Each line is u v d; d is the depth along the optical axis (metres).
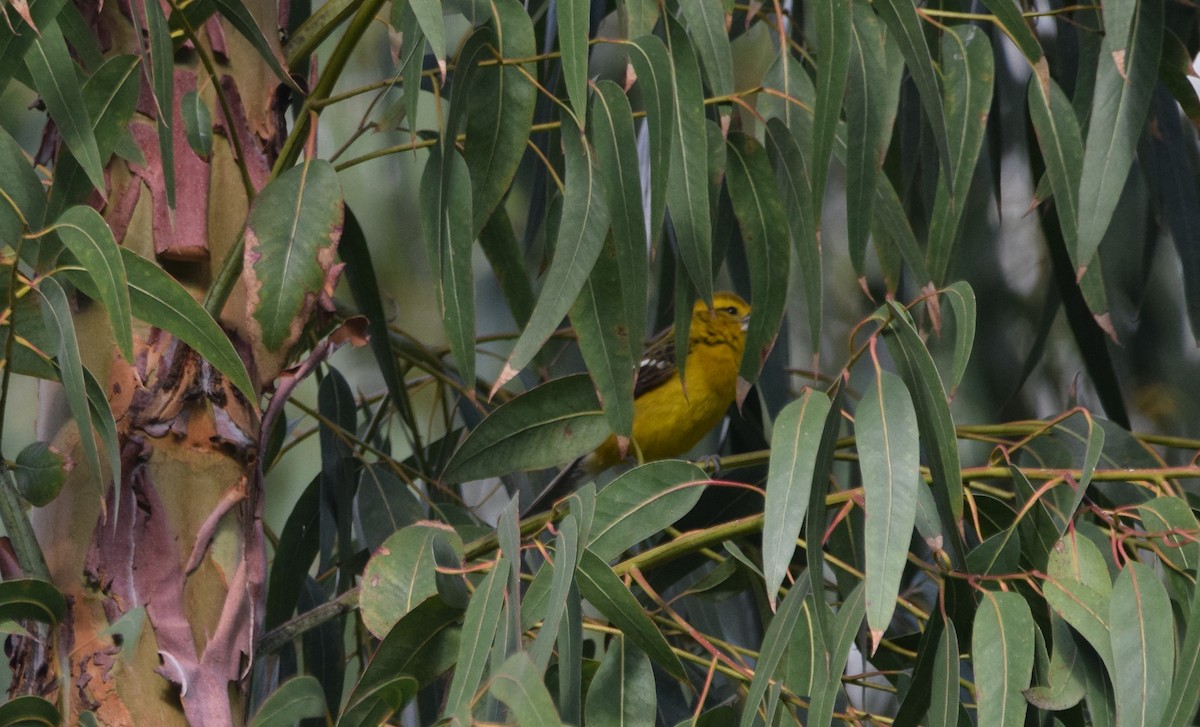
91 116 3.88
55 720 3.60
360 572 6.22
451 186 4.12
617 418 4.50
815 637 4.22
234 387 4.18
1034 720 4.14
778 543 3.58
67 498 4.04
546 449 5.09
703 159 4.30
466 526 5.84
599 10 6.98
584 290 4.54
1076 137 4.99
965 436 6.06
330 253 4.03
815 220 4.47
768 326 4.99
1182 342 9.05
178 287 3.67
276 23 4.56
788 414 3.74
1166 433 9.10
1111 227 8.40
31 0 3.65
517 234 9.10
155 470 4.05
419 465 6.70
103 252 3.44
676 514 4.29
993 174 7.36
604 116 4.25
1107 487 6.07
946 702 3.77
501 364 9.43
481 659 3.46
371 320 5.70
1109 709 3.91
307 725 6.14
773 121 4.75
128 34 4.34
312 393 9.49
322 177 4.06
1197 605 3.71
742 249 7.59
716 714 4.14
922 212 7.44
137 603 3.96
